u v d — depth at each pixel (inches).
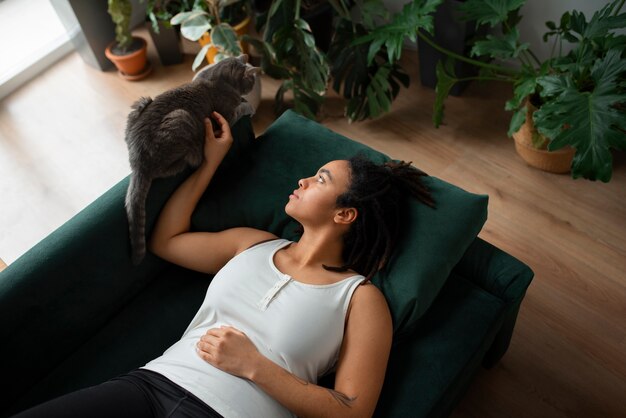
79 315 55.1
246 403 45.9
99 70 106.7
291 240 58.4
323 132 62.0
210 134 56.9
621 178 83.0
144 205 54.3
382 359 47.9
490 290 55.6
